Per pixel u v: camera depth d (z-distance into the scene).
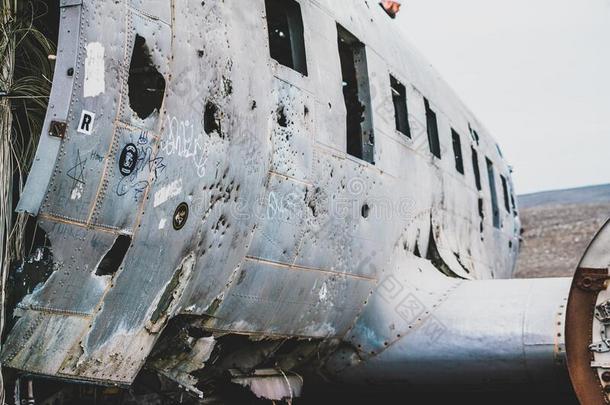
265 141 5.98
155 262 5.06
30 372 4.55
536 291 7.88
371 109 8.08
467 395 7.88
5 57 4.67
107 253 4.77
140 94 5.02
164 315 5.30
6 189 4.48
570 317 6.24
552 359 7.22
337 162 7.08
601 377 6.12
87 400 5.65
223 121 5.48
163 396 5.85
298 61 6.93
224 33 5.59
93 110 4.46
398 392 7.97
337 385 8.02
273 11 7.33
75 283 4.59
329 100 7.05
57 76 4.39
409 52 10.23
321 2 7.42
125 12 4.71
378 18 9.35
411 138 9.20
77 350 4.76
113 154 4.61
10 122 4.62
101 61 4.53
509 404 8.12
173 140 5.00
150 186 4.87
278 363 7.38
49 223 4.38
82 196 4.48
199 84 5.24
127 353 5.11
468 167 12.28
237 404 7.17
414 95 9.60
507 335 7.38
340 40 8.06
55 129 4.33
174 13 5.11
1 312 4.29
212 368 6.56
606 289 6.18
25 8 5.00
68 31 4.42
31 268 4.42
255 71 5.91
